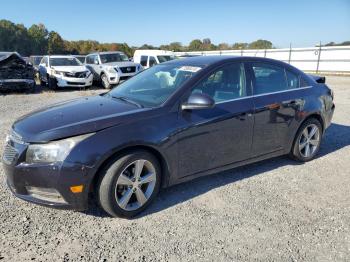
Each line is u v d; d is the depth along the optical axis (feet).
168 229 10.25
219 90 12.78
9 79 44.57
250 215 11.10
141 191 10.97
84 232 10.02
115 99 13.10
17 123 11.30
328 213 11.34
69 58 54.70
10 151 10.43
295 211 11.42
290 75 15.49
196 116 11.82
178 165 11.66
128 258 8.86
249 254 9.09
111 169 10.15
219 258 8.91
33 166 9.77
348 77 82.07
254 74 13.97
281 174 14.66
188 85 12.03
